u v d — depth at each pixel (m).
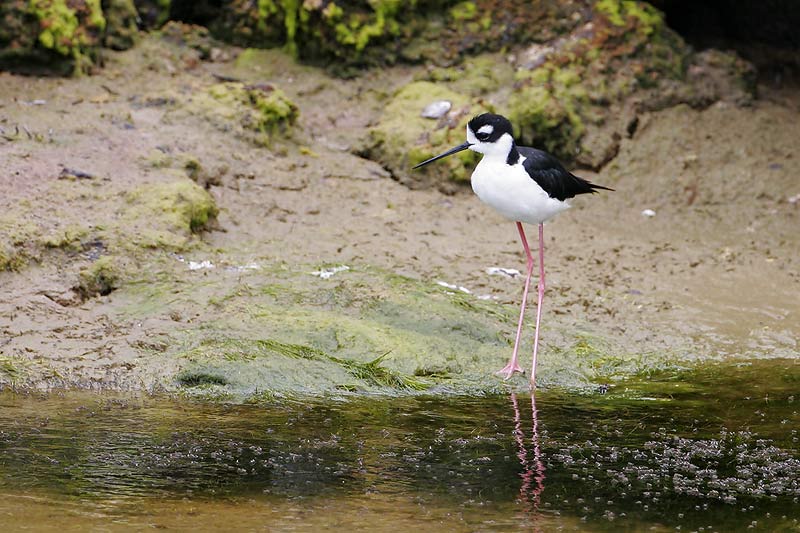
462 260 13.50
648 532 7.22
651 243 14.64
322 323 11.18
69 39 15.98
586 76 17.16
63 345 10.67
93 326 11.08
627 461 8.57
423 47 17.62
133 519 7.26
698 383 10.77
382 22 17.47
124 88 16.17
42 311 11.17
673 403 10.17
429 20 17.75
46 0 15.91
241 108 15.68
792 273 13.80
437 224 14.58
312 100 17.12
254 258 12.75
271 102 15.88
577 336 11.81
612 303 12.70
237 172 14.73
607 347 11.64
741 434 9.27
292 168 15.31
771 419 9.69
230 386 10.18
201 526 7.17
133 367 10.37
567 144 16.45
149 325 11.10
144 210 12.84
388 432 9.19
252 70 17.64
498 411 9.88
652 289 13.16
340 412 9.72
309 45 17.81
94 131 14.40
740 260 14.16
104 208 12.80
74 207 12.70
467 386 10.59
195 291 11.74
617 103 17.12
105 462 8.27
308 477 8.09
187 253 12.55
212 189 14.27
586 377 10.98
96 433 8.91
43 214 12.41
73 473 8.02
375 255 13.29
